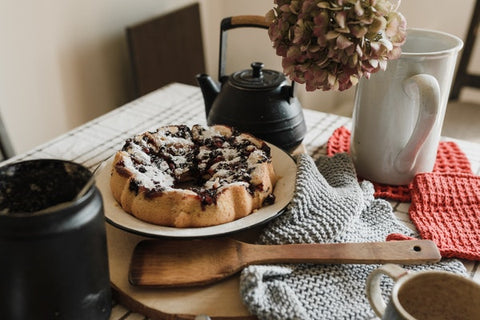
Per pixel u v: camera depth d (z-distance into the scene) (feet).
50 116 4.62
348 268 1.97
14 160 2.69
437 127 2.35
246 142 2.37
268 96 2.51
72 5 4.49
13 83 4.18
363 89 2.34
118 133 2.99
